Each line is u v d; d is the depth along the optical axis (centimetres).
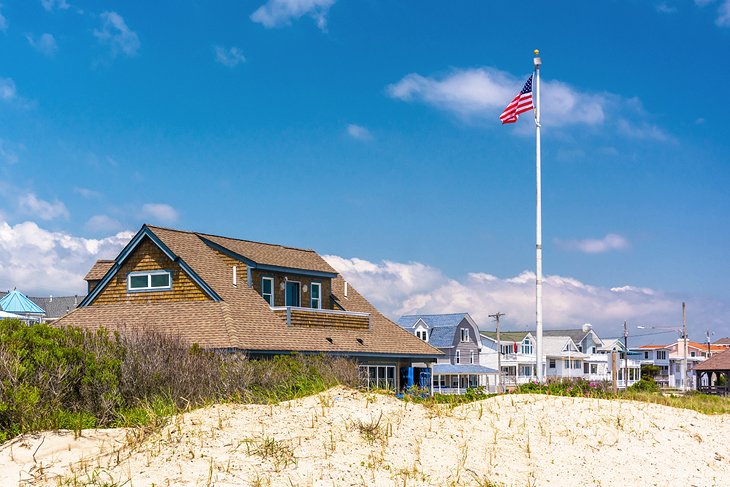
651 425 1393
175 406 1346
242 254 3175
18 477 937
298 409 1259
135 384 1461
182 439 1073
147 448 1036
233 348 2555
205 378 1609
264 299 3169
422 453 1099
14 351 1292
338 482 945
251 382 1708
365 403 1345
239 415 1203
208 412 1223
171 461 981
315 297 3481
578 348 10438
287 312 3053
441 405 1443
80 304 3203
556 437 1266
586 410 1452
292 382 1755
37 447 1046
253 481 921
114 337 1648
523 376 9169
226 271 3128
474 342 8275
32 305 4925
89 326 2889
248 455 1008
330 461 1011
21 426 1152
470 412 1381
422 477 1005
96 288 3169
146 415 1238
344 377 2014
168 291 3033
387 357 3397
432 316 8306
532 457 1160
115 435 1131
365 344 3284
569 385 2211
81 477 933
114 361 1445
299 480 938
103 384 1390
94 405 1371
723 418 1560
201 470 949
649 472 1161
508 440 1225
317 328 3197
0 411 1136
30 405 1168
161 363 1548
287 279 3319
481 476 1047
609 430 1335
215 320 2769
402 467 1030
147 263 3092
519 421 1339
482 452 1148
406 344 3572
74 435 1105
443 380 7669
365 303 3869
